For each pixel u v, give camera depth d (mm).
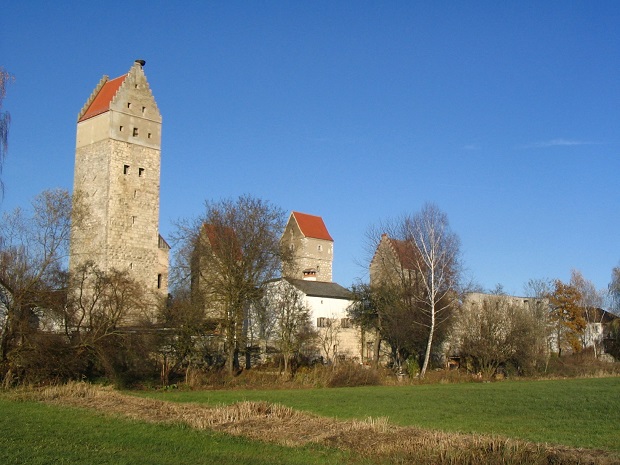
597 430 26484
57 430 23531
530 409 35125
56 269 48625
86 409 29359
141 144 75688
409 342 68938
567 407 36000
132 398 32938
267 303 68250
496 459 18031
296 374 58938
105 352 48344
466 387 52469
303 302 74500
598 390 47219
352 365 59562
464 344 69125
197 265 63656
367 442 20781
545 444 19234
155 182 76438
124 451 19688
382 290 72625
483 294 82188
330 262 119438
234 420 24828
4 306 45844
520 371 69250
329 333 74062
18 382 44188
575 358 82375
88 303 50375
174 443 21109
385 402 38969
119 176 73375
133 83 75875
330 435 21688
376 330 74250
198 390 50562
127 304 51500
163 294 76062
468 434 22281
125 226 73125
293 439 21578
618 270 85750
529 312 75188
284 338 64375
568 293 93062
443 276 66750
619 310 85125
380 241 76188
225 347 61375
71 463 17828
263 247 63875
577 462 17609
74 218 56438
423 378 60875
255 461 18547
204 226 64500
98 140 74312
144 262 74375
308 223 117938
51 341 46094
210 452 19719
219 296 62250
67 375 46594
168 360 55906
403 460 18641
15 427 24234
